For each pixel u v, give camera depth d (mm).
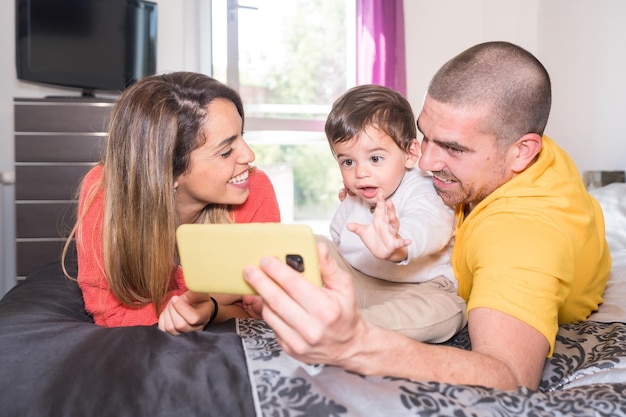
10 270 3580
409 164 1345
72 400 800
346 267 1382
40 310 1209
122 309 1294
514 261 903
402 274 1282
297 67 4051
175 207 1279
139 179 1209
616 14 3160
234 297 1336
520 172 1087
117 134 1226
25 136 3068
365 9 3936
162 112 1200
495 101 1007
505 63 1021
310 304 680
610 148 3209
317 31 4059
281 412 727
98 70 3441
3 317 1129
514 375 820
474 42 4164
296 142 4047
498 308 871
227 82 3883
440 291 1179
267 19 3982
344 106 1325
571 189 1088
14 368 877
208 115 1222
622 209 2342
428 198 1235
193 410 762
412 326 1072
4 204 3549
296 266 714
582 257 1081
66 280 1545
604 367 986
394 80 3939
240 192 1335
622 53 3121
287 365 831
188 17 3754
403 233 1126
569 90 3521
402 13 3965
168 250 1246
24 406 807
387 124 1284
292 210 4020
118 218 1221
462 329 1211
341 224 1465
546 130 3756
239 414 742
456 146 1045
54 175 3088
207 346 902
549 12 3729
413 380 781
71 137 3088
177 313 1054
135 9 3520
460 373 797
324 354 741
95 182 1342
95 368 849
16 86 3520
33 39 3240
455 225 1255
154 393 791
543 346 867
